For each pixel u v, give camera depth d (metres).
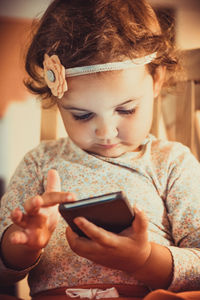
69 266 0.88
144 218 0.72
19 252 0.83
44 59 0.92
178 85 1.24
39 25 1.01
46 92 1.03
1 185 1.74
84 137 0.91
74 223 0.74
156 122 1.24
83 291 0.83
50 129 1.24
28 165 1.05
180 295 0.66
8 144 1.76
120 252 0.75
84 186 0.97
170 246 0.86
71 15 0.92
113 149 0.94
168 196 0.97
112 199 0.68
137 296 0.85
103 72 0.85
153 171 1.00
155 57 0.93
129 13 0.92
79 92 0.86
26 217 0.73
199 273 0.84
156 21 0.99
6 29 1.72
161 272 0.81
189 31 1.72
